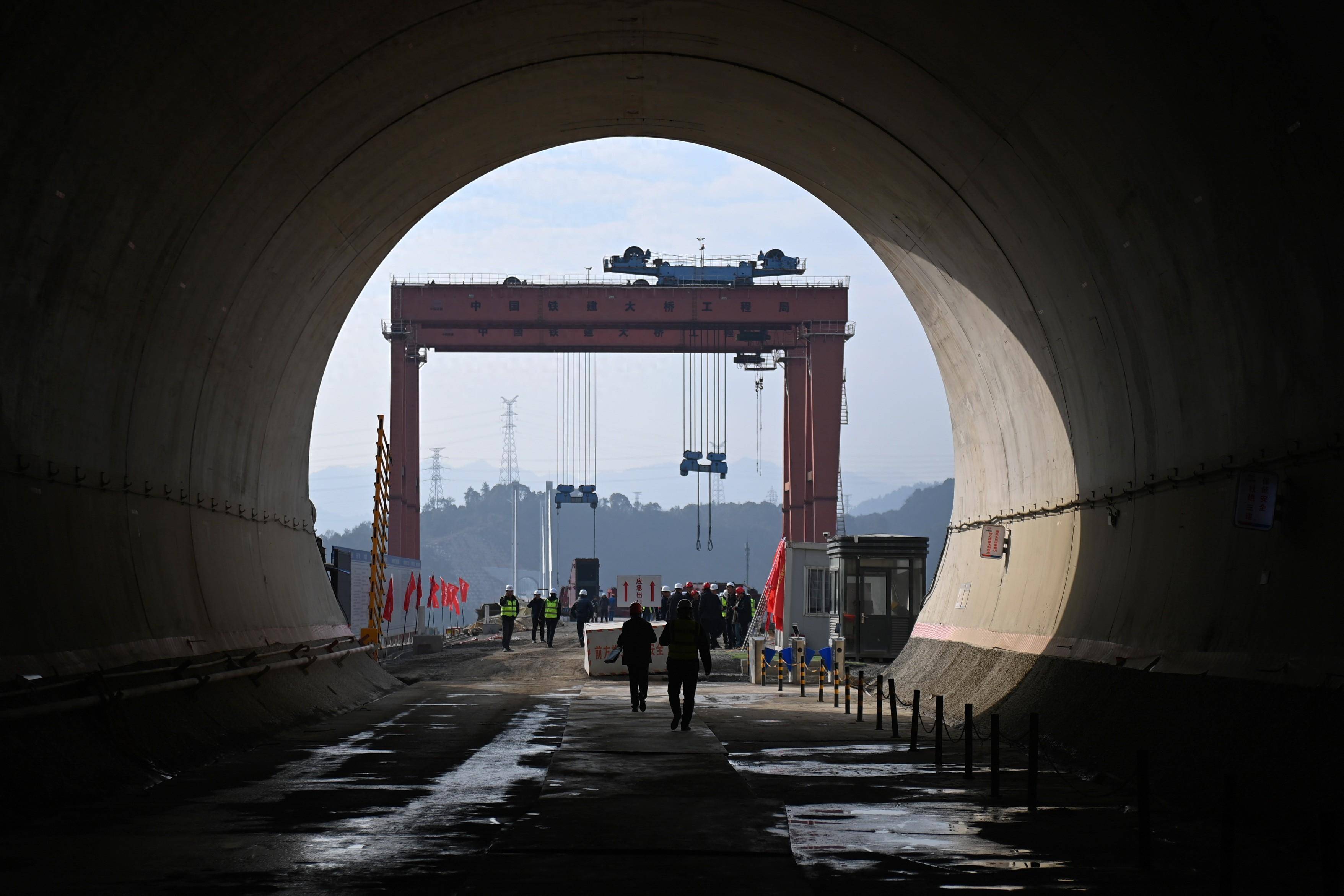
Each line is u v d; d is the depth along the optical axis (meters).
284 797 16.59
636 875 11.73
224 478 28.73
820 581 52.50
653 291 91.88
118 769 17.23
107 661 19.55
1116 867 12.28
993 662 29.06
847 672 39.16
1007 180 24.06
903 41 22.23
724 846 13.16
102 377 20.97
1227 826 10.57
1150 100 17.77
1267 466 17.73
